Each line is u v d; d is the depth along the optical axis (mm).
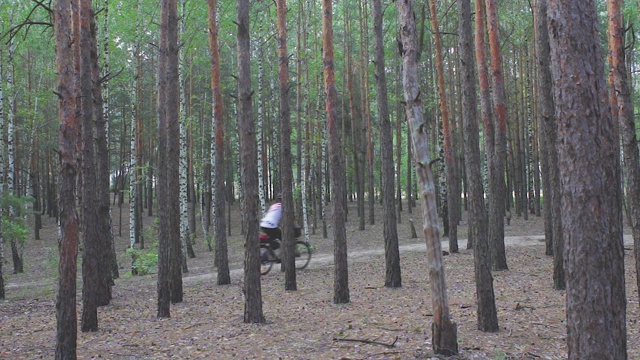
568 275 4594
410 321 9367
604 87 4531
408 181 36469
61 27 6797
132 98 23125
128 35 22109
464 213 35875
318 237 30453
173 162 12898
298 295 13180
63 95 6727
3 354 8164
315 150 33000
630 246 18828
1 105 19344
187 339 8805
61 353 6707
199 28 22172
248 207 10008
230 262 22078
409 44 7223
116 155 46938
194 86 32562
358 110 36562
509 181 35188
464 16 11234
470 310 10102
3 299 14648
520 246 20453
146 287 15898
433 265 7086
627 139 8969
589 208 4449
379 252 21797
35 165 33969
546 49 11625
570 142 4523
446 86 29297
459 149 34094
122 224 40281
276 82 32469
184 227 20688
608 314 4406
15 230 15438
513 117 33844
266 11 25906
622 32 8992
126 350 8211
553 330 8383
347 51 31047
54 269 23219
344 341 8094
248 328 9445
